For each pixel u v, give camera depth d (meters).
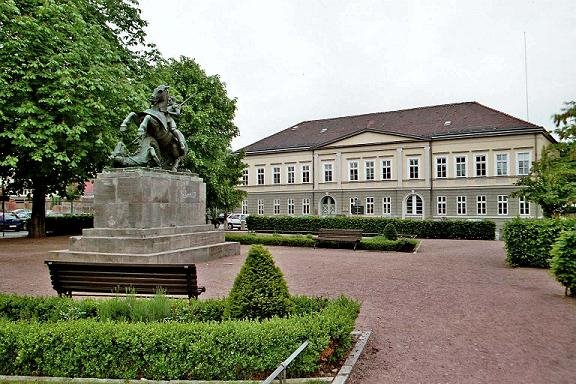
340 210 52.12
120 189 12.66
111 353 5.00
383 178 49.72
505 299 9.15
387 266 14.21
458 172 45.84
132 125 19.17
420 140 47.34
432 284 10.82
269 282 5.93
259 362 4.91
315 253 18.72
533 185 20.41
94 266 7.12
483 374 5.24
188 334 5.05
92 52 18.77
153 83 23.61
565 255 9.46
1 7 15.88
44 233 25.66
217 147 28.84
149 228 12.60
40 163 19.30
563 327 7.15
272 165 57.38
